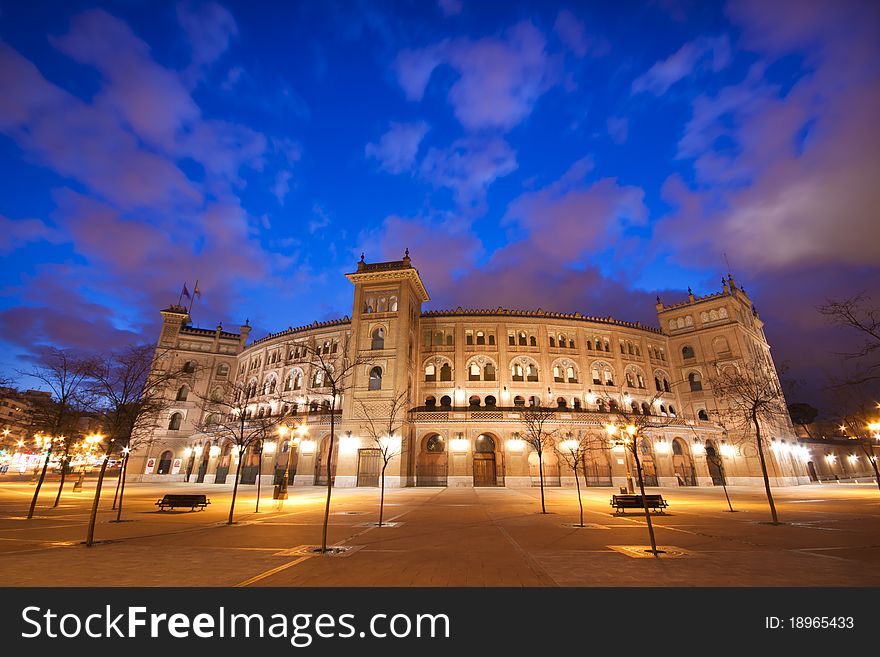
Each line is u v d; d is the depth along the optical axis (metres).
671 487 50.25
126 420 20.28
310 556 11.61
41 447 39.91
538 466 47.94
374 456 46.12
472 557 11.40
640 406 60.16
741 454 55.88
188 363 69.94
